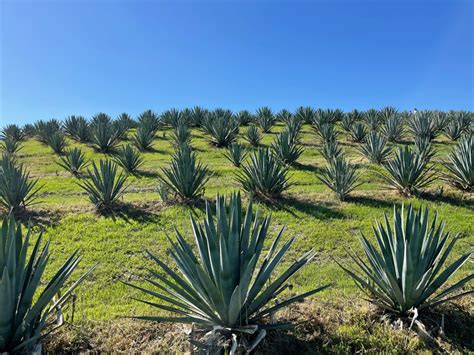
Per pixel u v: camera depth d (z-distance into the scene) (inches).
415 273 164.2
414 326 166.7
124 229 312.5
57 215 346.0
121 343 163.0
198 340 152.3
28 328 139.9
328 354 154.1
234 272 149.4
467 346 158.4
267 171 381.7
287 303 151.6
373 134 562.3
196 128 1039.6
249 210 167.5
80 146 751.1
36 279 142.2
